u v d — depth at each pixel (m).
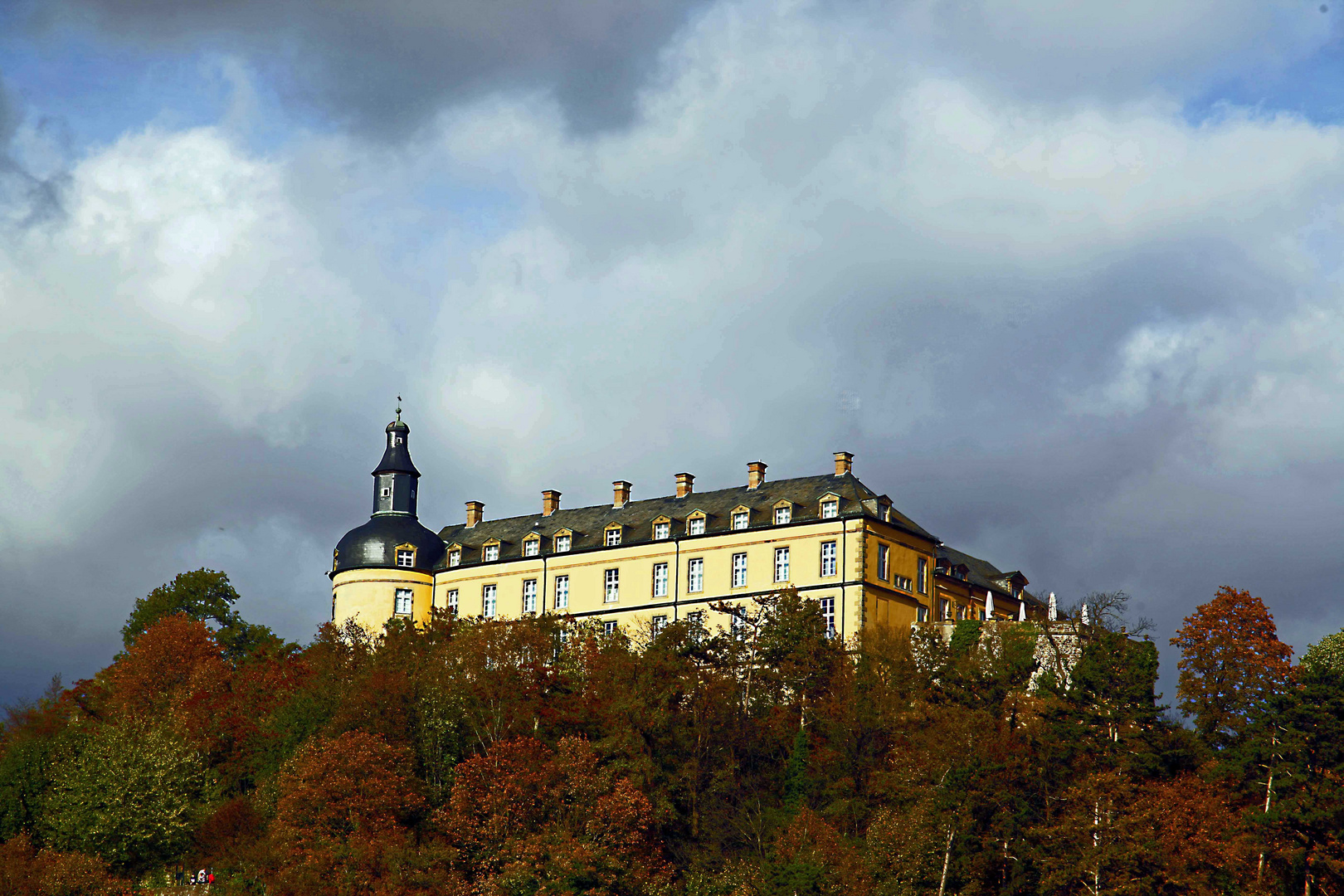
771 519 116.38
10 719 106.19
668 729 91.62
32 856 88.81
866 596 111.69
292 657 109.19
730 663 98.31
